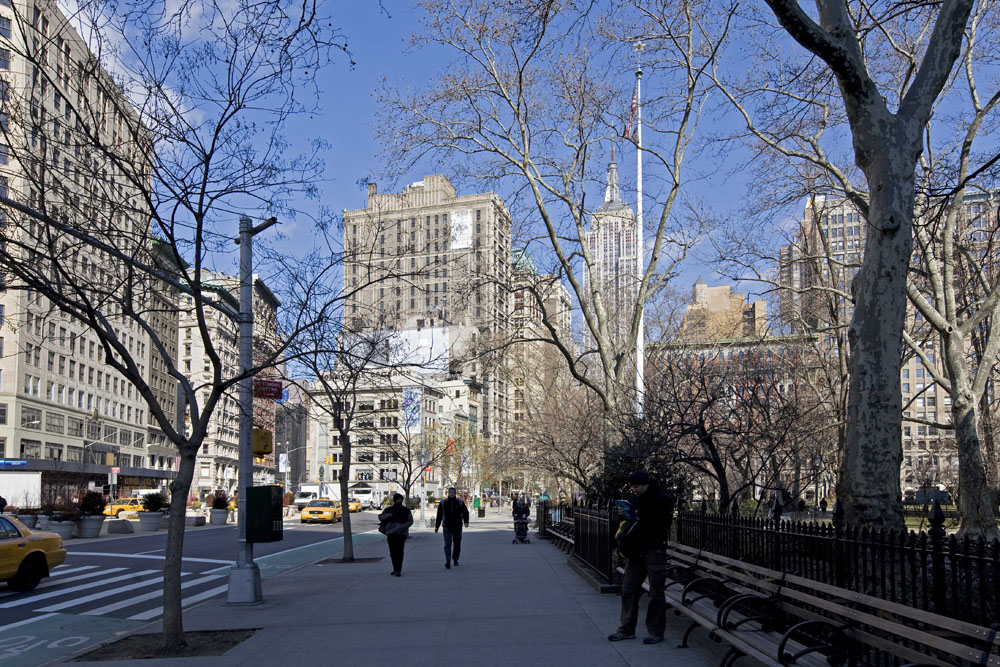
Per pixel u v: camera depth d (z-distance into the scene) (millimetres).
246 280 13445
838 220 31188
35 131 10172
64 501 36875
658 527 8594
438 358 21641
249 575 12867
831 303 28531
